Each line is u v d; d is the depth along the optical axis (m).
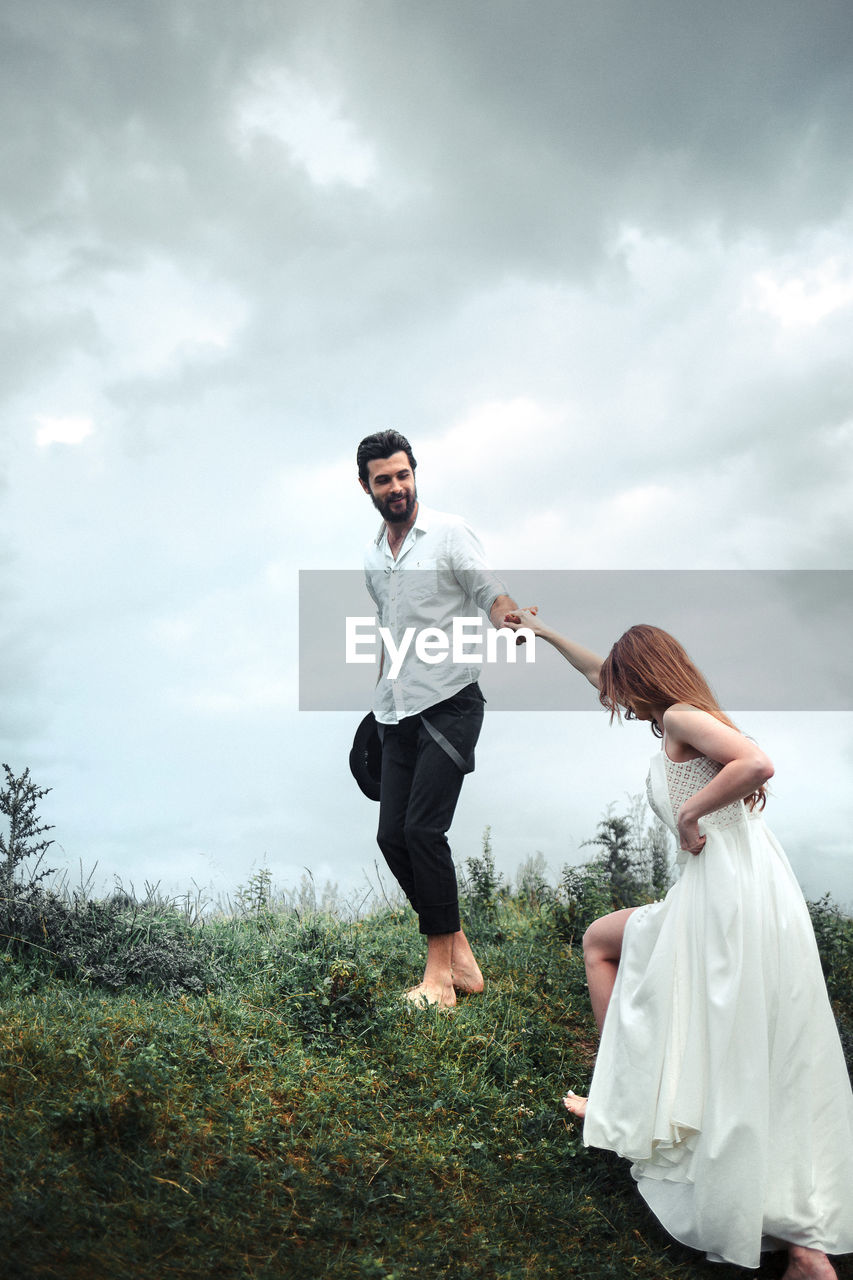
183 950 4.89
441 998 4.94
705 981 3.39
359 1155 3.53
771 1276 3.37
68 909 4.93
